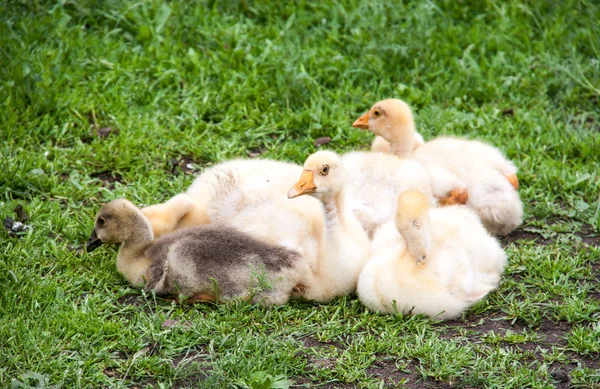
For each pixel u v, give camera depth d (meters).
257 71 13.73
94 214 10.51
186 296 8.80
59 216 10.34
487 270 9.29
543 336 8.62
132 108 12.91
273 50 14.02
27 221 10.22
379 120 11.21
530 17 15.72
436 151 11.10
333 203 8.94
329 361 8.09
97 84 13.22
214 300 8.84
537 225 10.98
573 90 13.88
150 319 8.48
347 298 9.20
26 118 12.16
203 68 13.65
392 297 8.70
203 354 8.12
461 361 8.03
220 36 14.46
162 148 12.08
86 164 11.62
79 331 8.30
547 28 15.29
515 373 7.95
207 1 15.46
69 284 9.06
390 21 15.08
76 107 12.65
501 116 13.49
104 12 14.76
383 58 14.34
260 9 15.42
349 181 10.23
